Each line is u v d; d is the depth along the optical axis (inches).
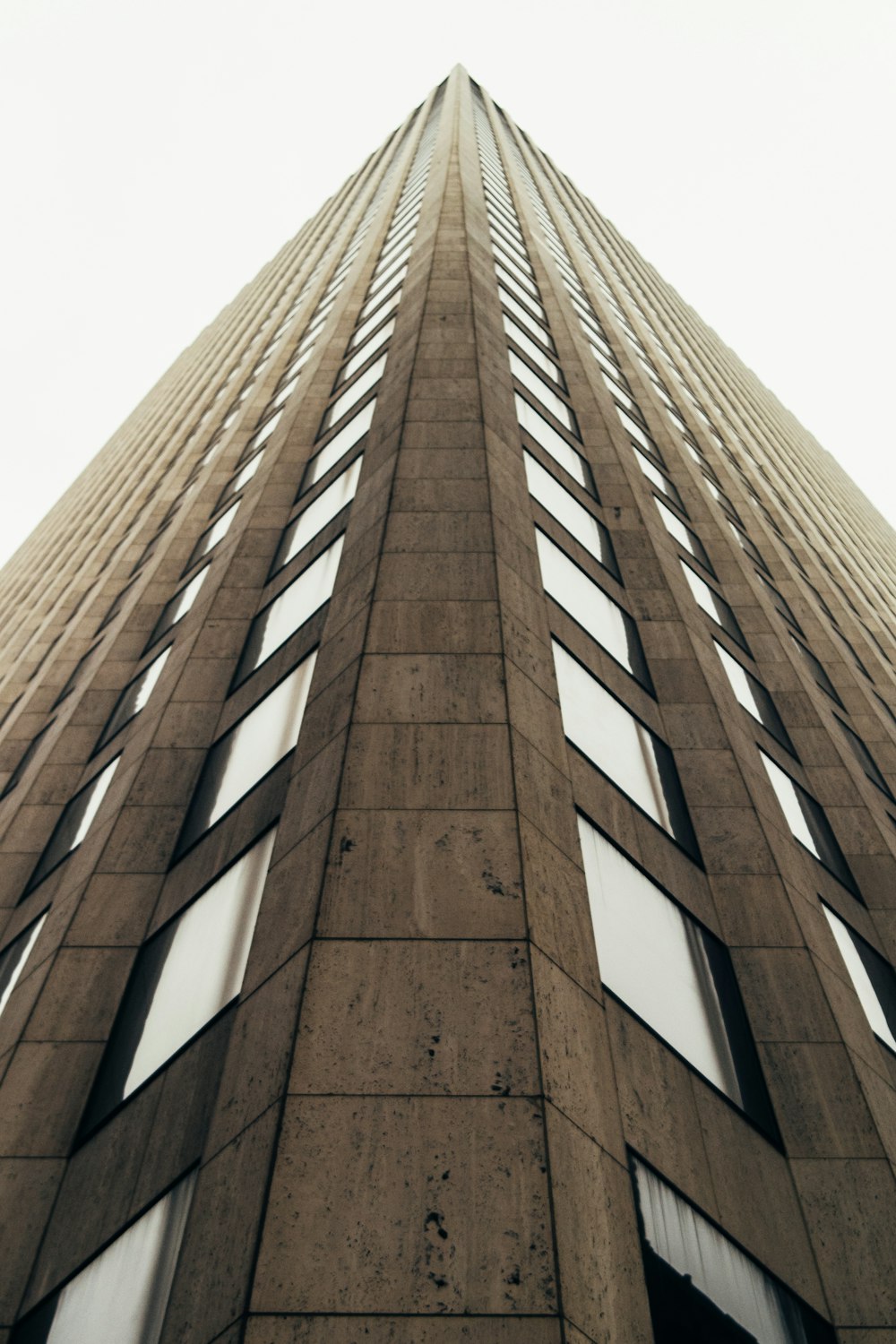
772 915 466.6
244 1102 287.0
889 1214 347.6
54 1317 303.3
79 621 1122.7
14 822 685.3
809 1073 398.0
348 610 486.0
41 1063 393.1
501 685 414.9
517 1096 275.3
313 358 1142.3
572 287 1521.9
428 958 308.0
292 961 313.7
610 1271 256.8
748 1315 294.0
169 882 466.9
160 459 1738.4
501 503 560.4
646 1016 373.4
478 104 2618.1
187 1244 263.3
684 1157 328.5
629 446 1001.5
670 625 673.6
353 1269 239.5
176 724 571.2
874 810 732.0
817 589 1441.9
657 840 478.0
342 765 374.0
